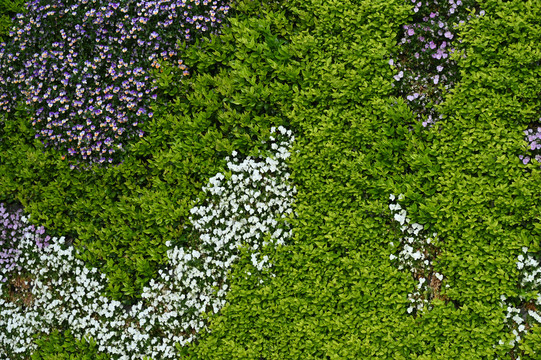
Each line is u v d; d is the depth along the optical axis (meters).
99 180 6.14
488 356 4.52
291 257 5.24
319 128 5.27
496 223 4.54
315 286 5.08
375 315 4.92
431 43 5.11
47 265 6.30
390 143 5.01
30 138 6.75
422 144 4.89
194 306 5.52
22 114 6.77
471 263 4.61
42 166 6.39
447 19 5.14
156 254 5.69
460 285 4.71
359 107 5.21
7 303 6.51
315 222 5.23
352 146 5.23
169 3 5.96
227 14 5.93
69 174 6.31
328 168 5.23
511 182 4.66
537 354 4.39
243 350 5.21
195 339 5.50
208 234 5.57
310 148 5.28
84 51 6.42
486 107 4.77
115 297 5.75
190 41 6.02
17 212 6.66
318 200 5.26
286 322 5.19
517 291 4.55
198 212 5.59
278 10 5.80
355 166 5.10
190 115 5.97
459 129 4.82
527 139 4.69
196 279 5.57
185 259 5.58
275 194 5.47
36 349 6.16
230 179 5.57
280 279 5.22
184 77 5.99
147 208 5.76
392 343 4.78
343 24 5.37
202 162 5.72
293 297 5.18
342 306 5.07
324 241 5.18
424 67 5.20
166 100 5.99
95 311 5.94
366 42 5.25
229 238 5.47
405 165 5.06
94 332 5.89
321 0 5.49
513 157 4.63
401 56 5.31
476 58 4.84
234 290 5.27
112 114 6.12
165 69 5.93
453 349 4.62
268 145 5.58
